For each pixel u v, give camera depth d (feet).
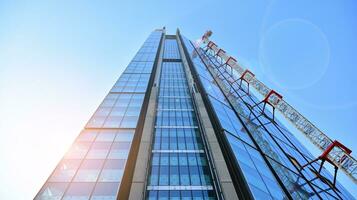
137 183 59.72
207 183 65.00
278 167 80.23
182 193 61.31
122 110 102.94
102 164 67.15
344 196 102.37
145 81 140.05
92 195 55.77
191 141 86.53
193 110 111.86
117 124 91.15
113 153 72.54
